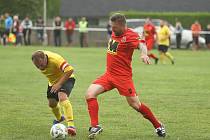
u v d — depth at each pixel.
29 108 31.91
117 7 152.62
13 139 23.50
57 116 25.50
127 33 22.97
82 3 156.38
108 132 25.11
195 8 147.75
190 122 27.83
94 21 156.25
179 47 102.38
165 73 54.59
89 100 23.14
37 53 23.47
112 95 37.38
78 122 27.66
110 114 29.92
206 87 42.88
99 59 72.81
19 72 53.75
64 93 23.98
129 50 23.00
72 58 74.06
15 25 103.19
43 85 43.31
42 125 26.77
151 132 25.20
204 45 105.00
